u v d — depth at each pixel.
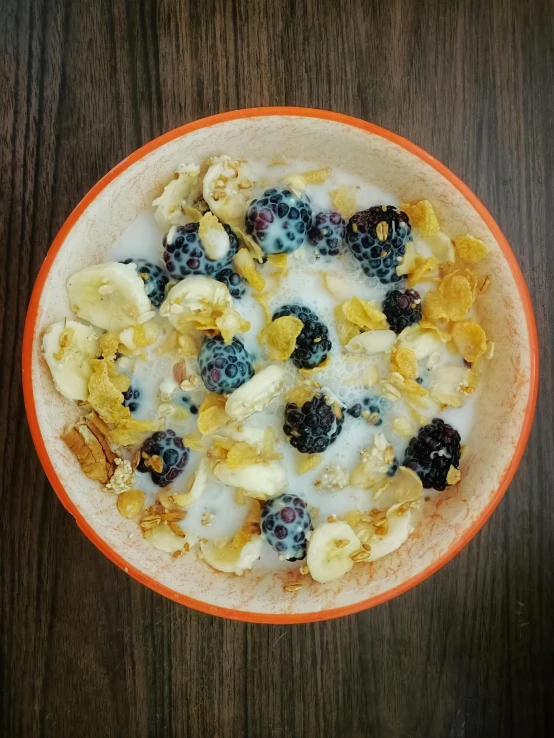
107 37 0.24
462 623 0.26
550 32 0.26
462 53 0.25
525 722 0.26
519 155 0.25
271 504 0.23
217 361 0.22
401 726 0.26
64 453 0.22
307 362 0.23
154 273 0.23
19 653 0.25
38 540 0.25
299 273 0.23
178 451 0.23
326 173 0.23
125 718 0.25
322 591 0.23
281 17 0.25
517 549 0.26
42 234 0.24
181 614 0.25
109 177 0.21
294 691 0.25
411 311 0.23
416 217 0.23
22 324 0.24
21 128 0.24
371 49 0.25
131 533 0.23
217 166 0.22
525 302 0.22
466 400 0.24
